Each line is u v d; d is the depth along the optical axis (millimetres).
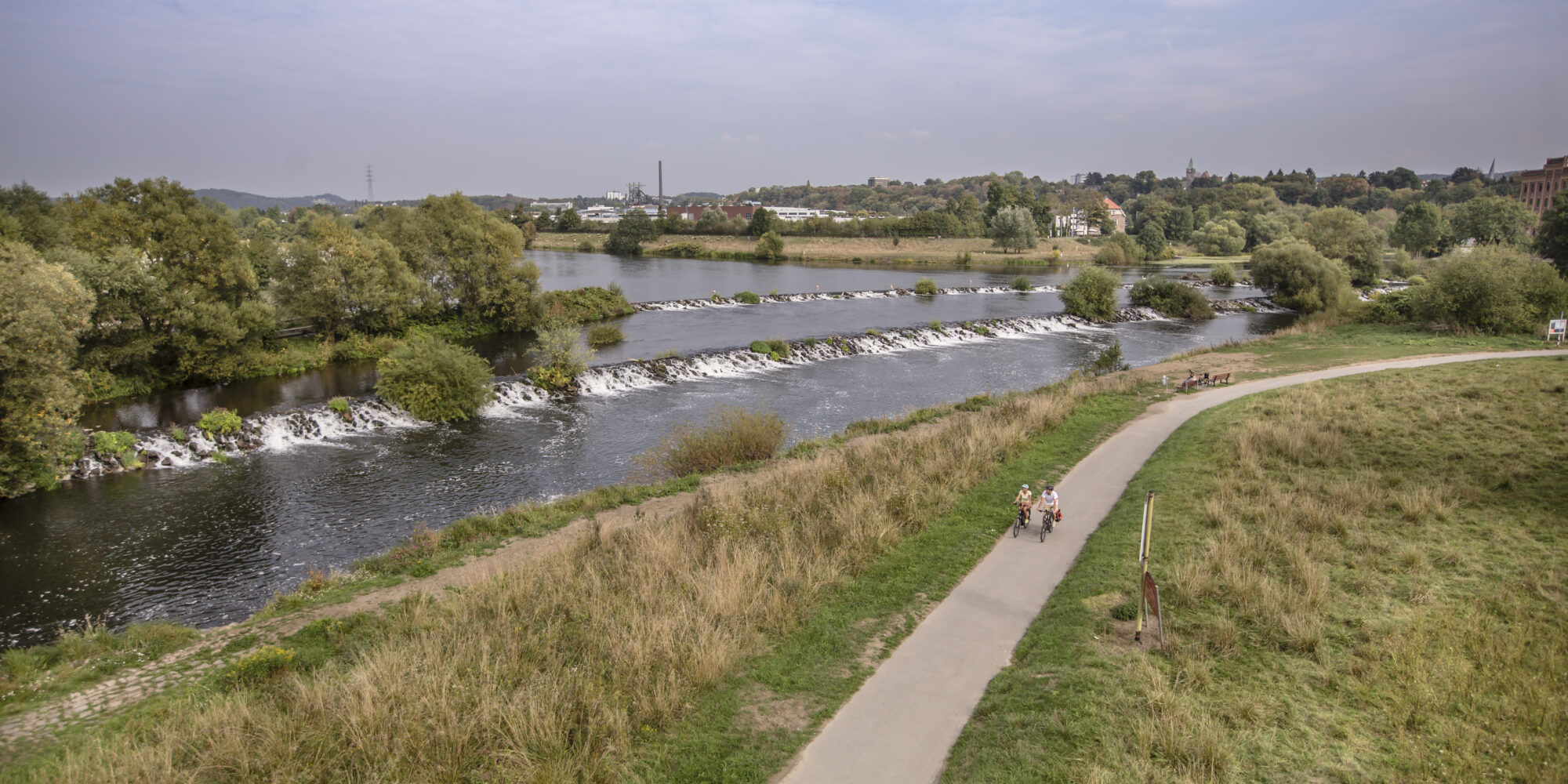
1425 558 20766
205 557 28906
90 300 38031
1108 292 91500
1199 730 13430
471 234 77188
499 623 18844
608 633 18172
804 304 99125
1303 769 12742
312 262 63250
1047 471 31734
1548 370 47344
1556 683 14672
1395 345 63031
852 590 20828
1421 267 140000
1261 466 30781
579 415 48719
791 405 51375
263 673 17469
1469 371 48656
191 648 19609
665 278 129875
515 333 79062
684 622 18203
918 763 13594
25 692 17109
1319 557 21250
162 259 54875
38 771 13758
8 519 32188
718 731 14711
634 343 70750
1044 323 85562
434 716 14688
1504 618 17531
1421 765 12695
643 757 13984
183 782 13211
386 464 39188
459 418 47281
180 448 39656
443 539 27906
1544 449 30828
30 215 60781
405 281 71000
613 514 29594
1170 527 24406
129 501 34125
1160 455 33594
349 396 51719
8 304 34281
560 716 14789
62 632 23531
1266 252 103625
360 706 14961
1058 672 16016
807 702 15594
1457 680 14953
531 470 38438
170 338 53344
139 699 16891
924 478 30094
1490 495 26156
